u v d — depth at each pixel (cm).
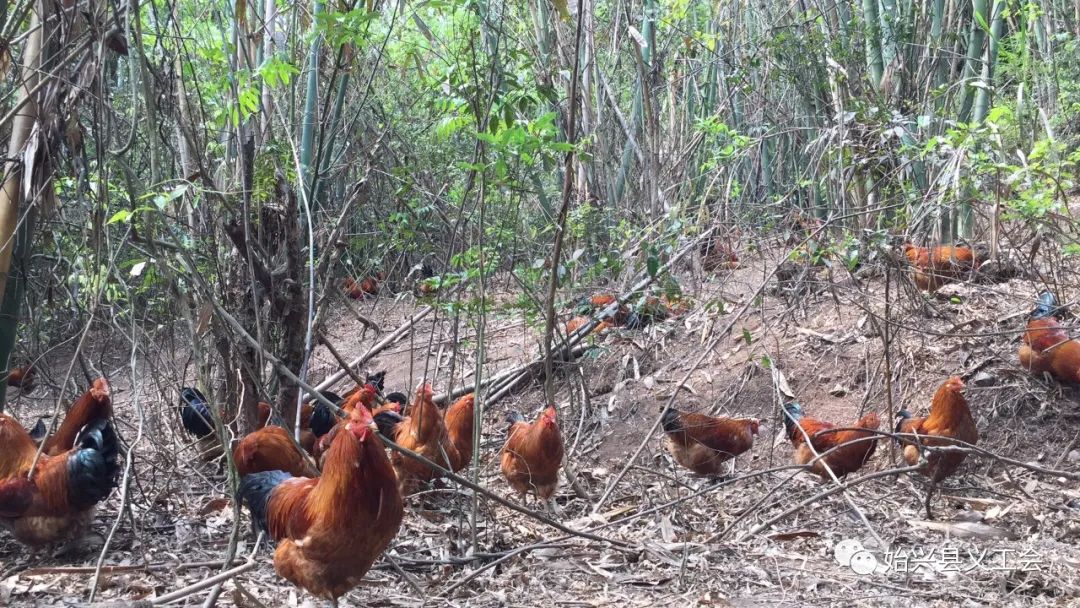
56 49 423
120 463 487
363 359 654
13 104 447
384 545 371
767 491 520
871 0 682
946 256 605
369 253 735
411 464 486
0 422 435
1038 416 544
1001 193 579
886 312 529
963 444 470
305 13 522
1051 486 514
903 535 467
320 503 366
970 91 662
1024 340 555
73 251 533
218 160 543
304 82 639
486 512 473
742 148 637
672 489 527
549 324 490
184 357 639
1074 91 710
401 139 671
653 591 418
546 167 479
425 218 585
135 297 511
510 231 516
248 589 409
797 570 435
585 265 604
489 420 600
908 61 673
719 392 595
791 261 600
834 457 509
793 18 750
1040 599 408
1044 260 631
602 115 734
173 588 409
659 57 734
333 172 629
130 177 387
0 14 427
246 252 452
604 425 589
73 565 429
